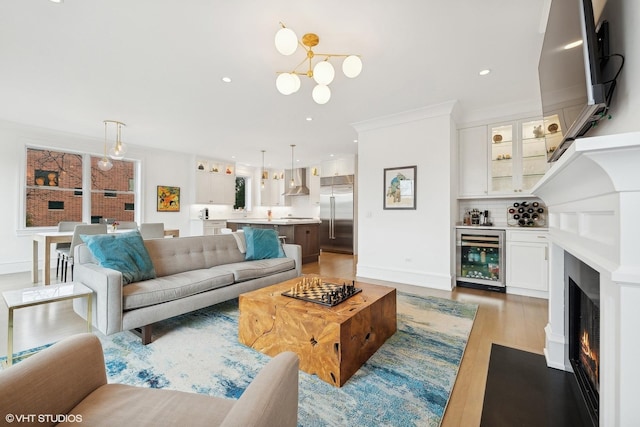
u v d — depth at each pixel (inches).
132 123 180.2
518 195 148.1
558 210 62.8
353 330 70.6
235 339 89.3
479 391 64.4
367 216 177.8
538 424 53.6
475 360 77.9
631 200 28.9
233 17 82.2
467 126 162.6
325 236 307.4
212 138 218.4
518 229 140.3
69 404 35.3
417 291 145.6
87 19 82.9
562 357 72.4
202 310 116.2
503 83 123.5
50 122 178.2
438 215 151.6
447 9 78.9
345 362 67.2
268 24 85.4
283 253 151.7
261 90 131.0
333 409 58.2
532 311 116.8
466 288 151.3
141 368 72.3
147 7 78.2
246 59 104.9
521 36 90.6
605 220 35.6
